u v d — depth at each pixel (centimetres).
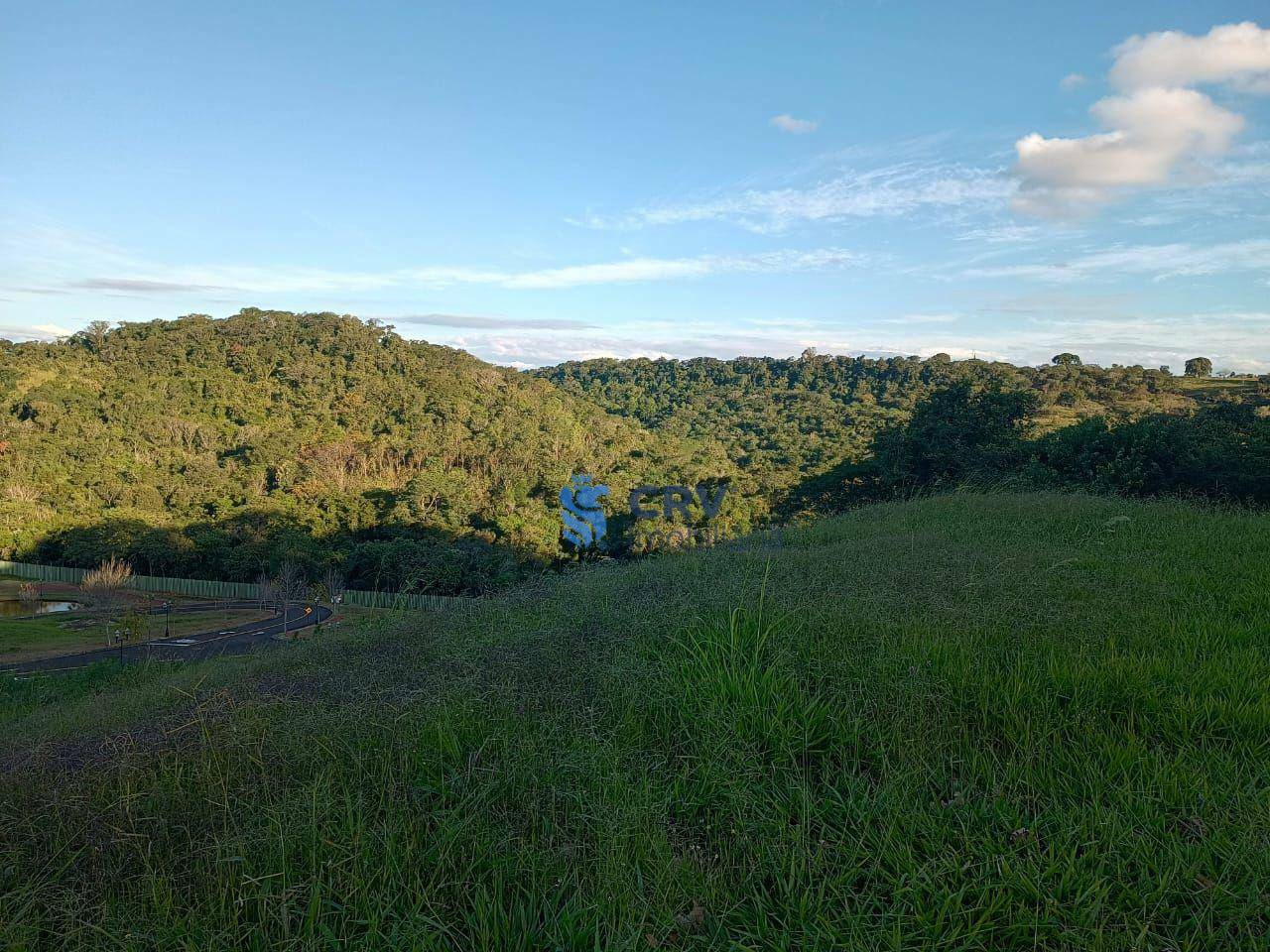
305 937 239
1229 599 568
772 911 252
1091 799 303
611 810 294
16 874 269
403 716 373
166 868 274
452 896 259
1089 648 445
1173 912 245
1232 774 319
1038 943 237
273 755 345
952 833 286
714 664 415
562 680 420
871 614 498
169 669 1170
